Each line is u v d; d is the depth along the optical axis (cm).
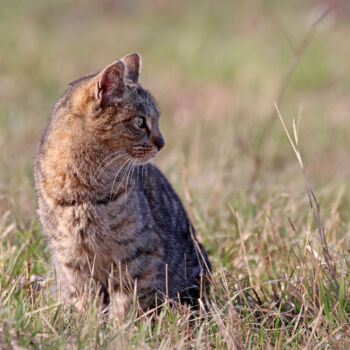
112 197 1420
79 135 1425
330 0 2717
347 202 2330
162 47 5600
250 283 1541
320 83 4728
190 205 1938
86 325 1252
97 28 6284
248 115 3769
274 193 2219
